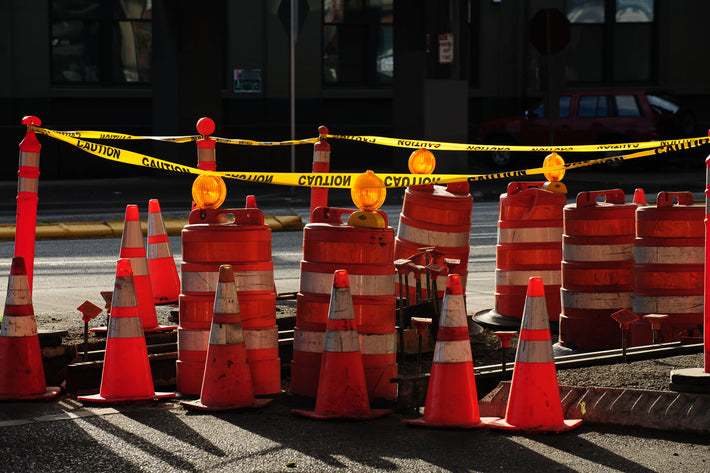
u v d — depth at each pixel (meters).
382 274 7.70
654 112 32.69
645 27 37.59
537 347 6.70
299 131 34.66
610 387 7.12
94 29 33.84
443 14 28.31
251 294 7.82
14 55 32.31
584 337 9.56
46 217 21.56
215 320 7.38
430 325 9.43
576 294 9.60
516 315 10.80
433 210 10.12
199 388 7.84
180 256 16.55
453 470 5.90
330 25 35.97
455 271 10.23
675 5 36.94
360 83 36.31
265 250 7.94
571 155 33.69
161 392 8.11
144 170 33.06
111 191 27.09
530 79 36.59
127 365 7.60
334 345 7.09
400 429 6.80
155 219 11.58
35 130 8.98
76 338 9.44
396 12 28.41
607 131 33.06
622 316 7.89
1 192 27.17
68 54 33.62
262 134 34.31
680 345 8.39
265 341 7.85
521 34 36.53
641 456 6.14
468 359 6.88
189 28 28.56
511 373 7.64
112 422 7.02
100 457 6.21
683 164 33.75
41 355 8.18
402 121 28.67
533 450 6.27
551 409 6.66
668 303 9.15
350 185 8.09
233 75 34.00
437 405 6.84
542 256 10.74
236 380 7.36
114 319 7.64
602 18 37.56
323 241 7.72
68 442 6.54
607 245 9.52
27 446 6.45
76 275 14.55
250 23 34.00
